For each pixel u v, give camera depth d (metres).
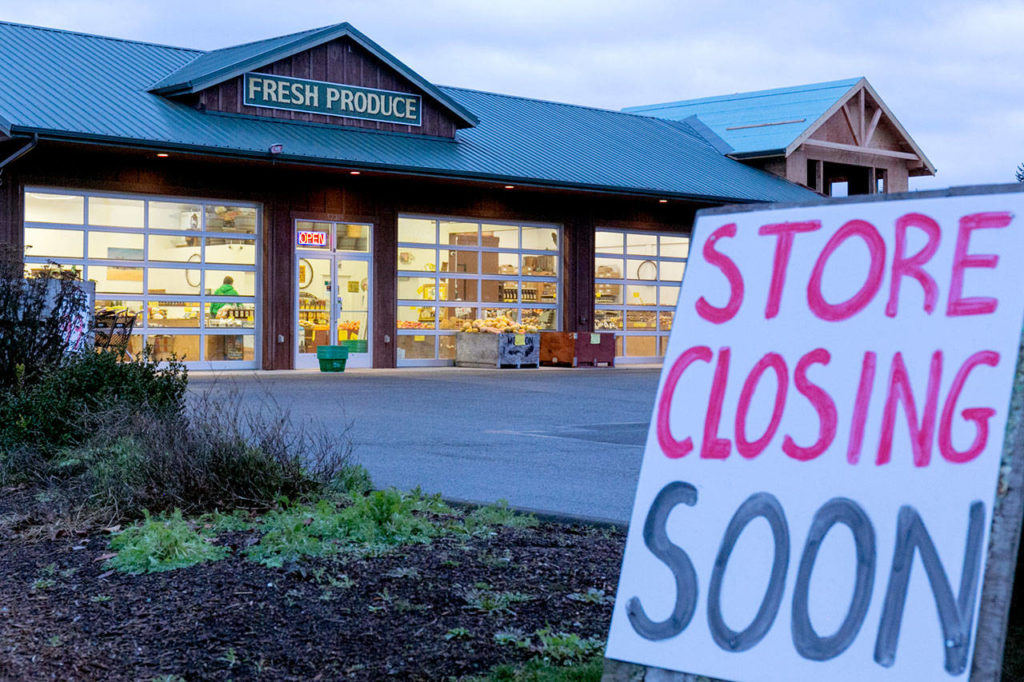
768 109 32.06
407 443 11.18
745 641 2.65
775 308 2.90
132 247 20.33
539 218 25.66
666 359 3.05
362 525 5.88
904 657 2.44
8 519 6.47
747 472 2.80
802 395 2.79
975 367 2.56
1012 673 3.05
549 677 4.00
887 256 2.77
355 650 4.33
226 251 21.55
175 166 20.59
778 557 2.68
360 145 22.00
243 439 7.27
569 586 5.13
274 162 19.98
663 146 29.59
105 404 8.28
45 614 4.78
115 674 4.12
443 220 24.48
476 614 4.72
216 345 21.50
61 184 19.25
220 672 4.13
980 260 2.63
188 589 5.04
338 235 22.88
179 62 23.39
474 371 23.06
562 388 18.80
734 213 3.06
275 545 5.56
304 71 22.16
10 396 8.88
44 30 22.61
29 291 10.85
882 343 2.71
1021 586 3.20
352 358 23.20
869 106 32.72
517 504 7.65
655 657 2.76
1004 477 2.44
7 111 17.81
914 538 2.51
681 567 2.81
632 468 9.53
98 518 6.46
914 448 2.58
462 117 24.33
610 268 27.09
